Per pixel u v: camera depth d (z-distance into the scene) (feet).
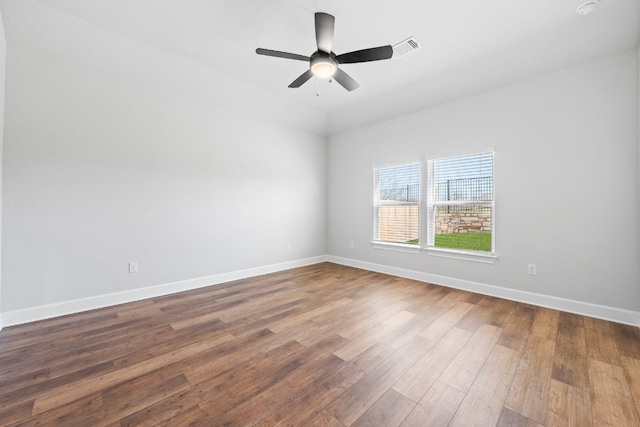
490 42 8.73
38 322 8.38
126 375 5.78
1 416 4.61
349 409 4.80
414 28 8.12
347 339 7.37
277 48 9.30
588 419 4.57
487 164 11.21
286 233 15.69
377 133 15.10
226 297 10.80
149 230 10.77
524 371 5.91
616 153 8.48
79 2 7.22
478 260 11.34
